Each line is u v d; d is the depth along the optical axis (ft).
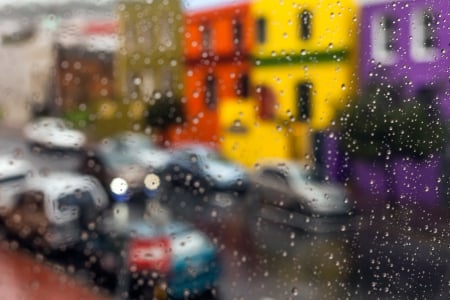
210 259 188.55
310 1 173.99
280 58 194.08
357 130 155.43
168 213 238.07
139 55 327.47
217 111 272.92
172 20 295.89
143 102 335.47
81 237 200.44
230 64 250.98
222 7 246.47
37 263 197.06
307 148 190.80
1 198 223.71
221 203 256.32
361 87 155.84
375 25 152.66
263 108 227.61
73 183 236.63
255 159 249.14
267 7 200.44
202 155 290.35
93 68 379.96
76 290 181.88
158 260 182.91
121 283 181.37
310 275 176.35
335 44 165.58
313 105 179.22
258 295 180.86
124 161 322.34
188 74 287.07
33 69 388.37
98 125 380.37
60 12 377.09
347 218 157.79
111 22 357.20
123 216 216.95
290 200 218.79
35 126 381.19
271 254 199.31
